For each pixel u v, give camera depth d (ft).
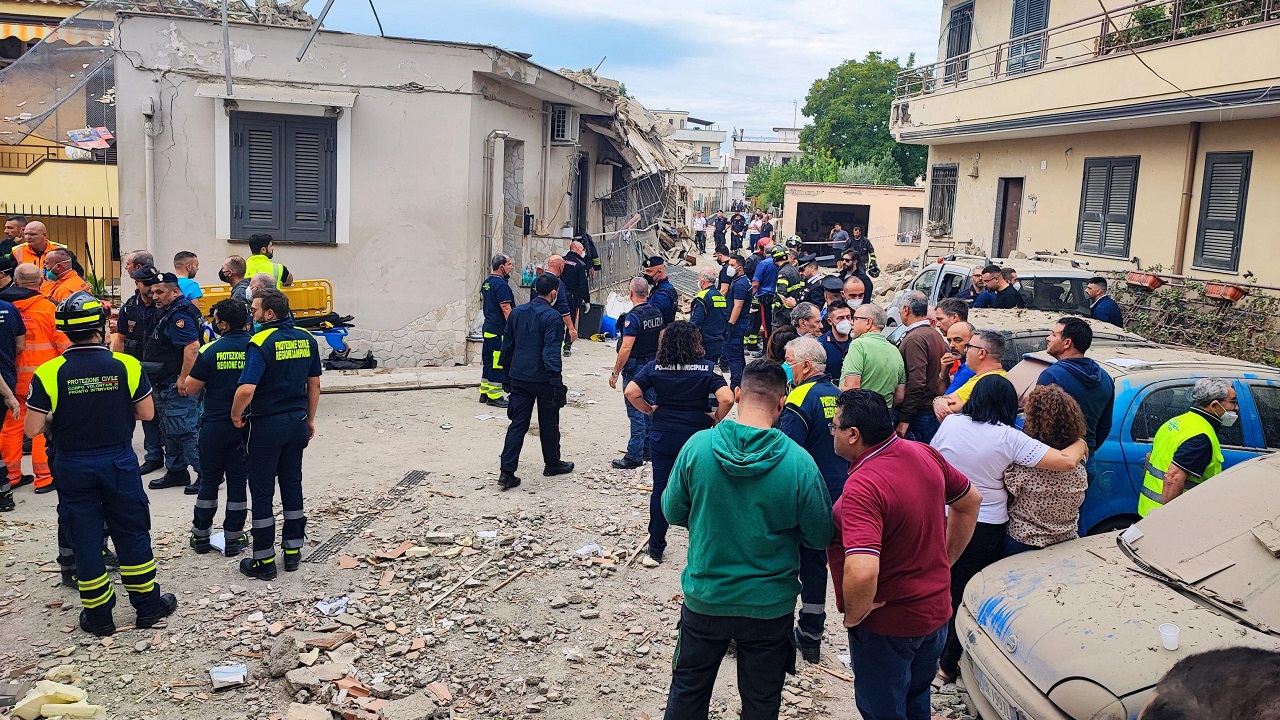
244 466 21.40
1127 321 45.03
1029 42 61.46
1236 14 41.98
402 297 42.98
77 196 56.34
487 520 24.34
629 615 19.48
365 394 37.78
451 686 16.44
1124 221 51.80
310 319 33.88
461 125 42.11
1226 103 40.37
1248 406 21.07
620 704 16.16
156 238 41.06
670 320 34.68
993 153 65.57
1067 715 12.60
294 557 20.89
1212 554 14.60
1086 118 49.62
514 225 49.93
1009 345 26.08
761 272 44.86
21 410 25.86
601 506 25.77
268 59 40.63
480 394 37.24
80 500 17.49
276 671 16.48
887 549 12.75
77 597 19.42
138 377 18.15
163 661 16.94
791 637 13.19
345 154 41.55
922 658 13.48
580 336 52.11
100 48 44.29
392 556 21.63
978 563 16.65
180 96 40.42
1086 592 14.25
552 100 51.57
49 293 27.86
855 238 79.30
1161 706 9.21
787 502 12.75
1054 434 15.99
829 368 25.61
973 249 67.15
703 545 13.03
